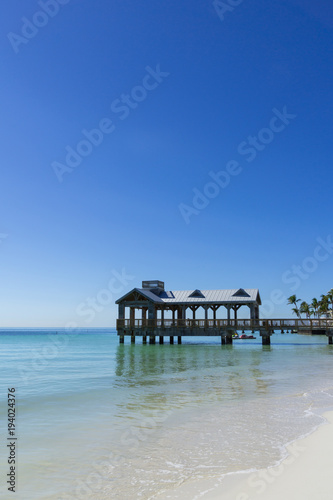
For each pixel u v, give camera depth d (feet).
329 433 31.24
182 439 30.32
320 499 19.19
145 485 21.66
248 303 161.38
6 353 147.43
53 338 342.44
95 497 20.27
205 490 20.74
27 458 26.40
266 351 130.21
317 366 83.30
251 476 22.44
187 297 170.19
